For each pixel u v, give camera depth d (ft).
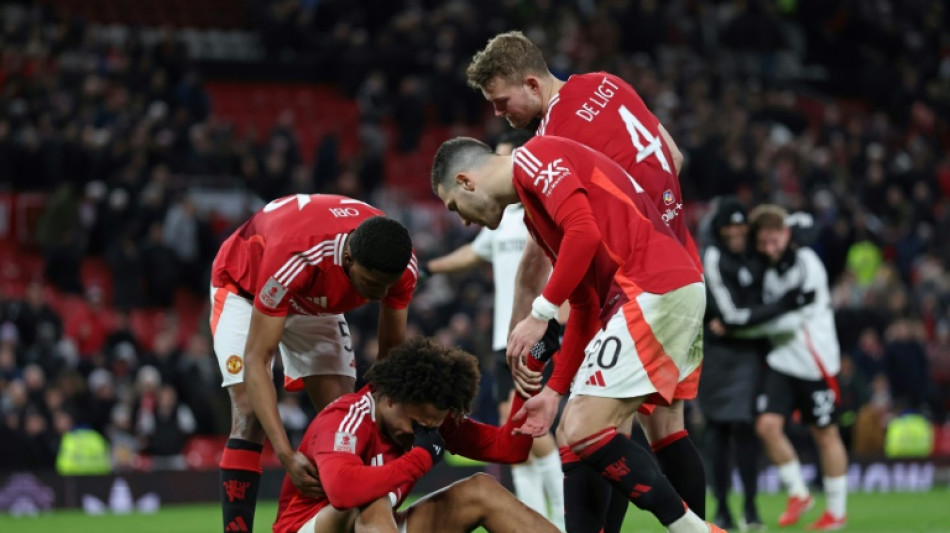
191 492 151.02
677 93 257.75
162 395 161.38
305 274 64.49
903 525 113.19
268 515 130.00
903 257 235.20
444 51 254.47
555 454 92.63
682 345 61.62
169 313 198.59
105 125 216.54
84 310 195.11
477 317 184.14
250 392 63.98
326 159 223.51
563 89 68.44
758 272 106.93
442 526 60.90
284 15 265.13
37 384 156.46
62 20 235.40
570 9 264.93
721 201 107.45
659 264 61.31
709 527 61.87
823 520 110.63
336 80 264.11
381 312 67.97
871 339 194.49
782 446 111.24
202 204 214.28
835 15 314.96
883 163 259.19
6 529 122.42
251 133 229.25
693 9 290.35
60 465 152.56
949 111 296.71
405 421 60.39
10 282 202.90
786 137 262.47
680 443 68.69
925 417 188.14
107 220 203.92
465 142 63.62
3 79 224.94
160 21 276.41
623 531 106.93
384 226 61.36
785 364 109.40
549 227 62.64
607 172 62.39
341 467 58.23
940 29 315.99
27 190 209.15
